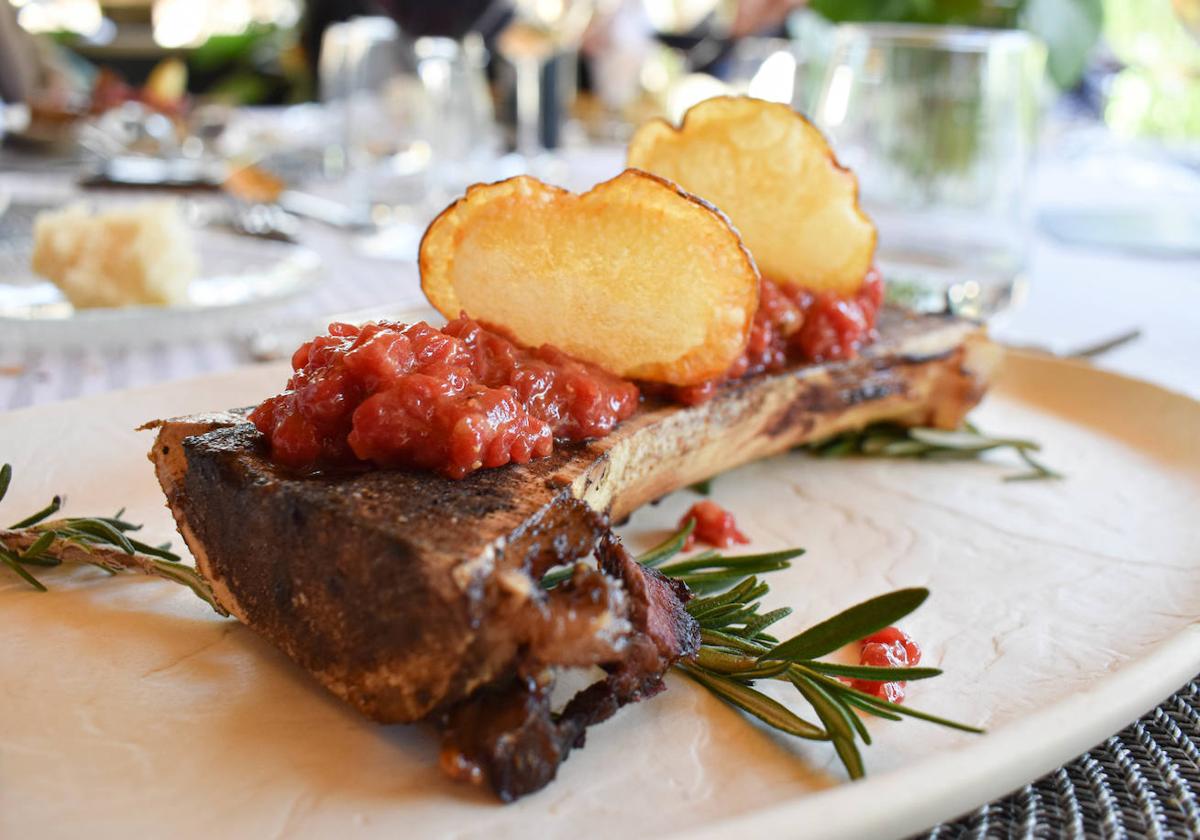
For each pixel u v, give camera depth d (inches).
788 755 6.5
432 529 6.4
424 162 19.1
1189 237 19.5
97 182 19.6
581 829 5.9
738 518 9.5
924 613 8.1
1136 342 14.4
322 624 6.6
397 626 6.3
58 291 13.0
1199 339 14.6
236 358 12.5
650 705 6.8
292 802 6.0
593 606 6.2
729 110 9.9
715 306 8.3
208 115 24.8
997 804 6.1
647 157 10.2
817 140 9.8
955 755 5.9
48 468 9.0
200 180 20.0
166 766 6.2
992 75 14.0
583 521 6.8
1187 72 28.4
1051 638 7.8
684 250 8.2
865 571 8.7
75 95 26.2
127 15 35.7
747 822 5.5
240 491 6.9
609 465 7.8
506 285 8.5
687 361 8.4
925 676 6.6
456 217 8.5
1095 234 19.5
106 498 8.8
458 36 19.5
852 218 9.9
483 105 19.6
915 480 10.3
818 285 10.1
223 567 7.2
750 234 10.0
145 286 12.7
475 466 7.0
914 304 12.5
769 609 8.1
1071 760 6.3
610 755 6.4
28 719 6.5
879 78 14.5
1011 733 6.1
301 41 27.7
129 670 6.9
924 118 14.2
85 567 7.9
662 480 8.9
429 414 7.0
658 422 8.4
